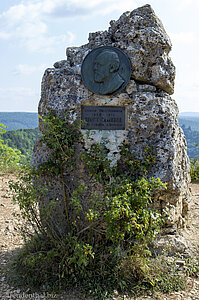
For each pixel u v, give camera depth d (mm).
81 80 4281
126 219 3482
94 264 3543
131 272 3566
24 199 3752
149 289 3395
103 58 4180
